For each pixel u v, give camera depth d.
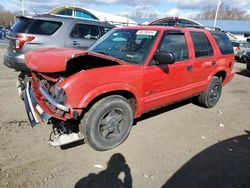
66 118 3.09
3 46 18.48
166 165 3.35
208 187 2.96
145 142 3.93
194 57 4.77
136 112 3.87
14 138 3.78
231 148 3.91
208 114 5.40
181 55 4.50
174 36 4.32
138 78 3.64
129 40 4.21
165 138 4.11
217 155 3.68
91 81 3.11
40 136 3.89
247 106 6.22
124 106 3.57
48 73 3.26
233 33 40.03
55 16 6.72
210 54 5.27
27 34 5.94
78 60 3.29
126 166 3.28
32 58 3.37
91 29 7.34
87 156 3.44
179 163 3.41
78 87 3.02
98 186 2.88
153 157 3.52
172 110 5.48
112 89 3.31
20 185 2.80
